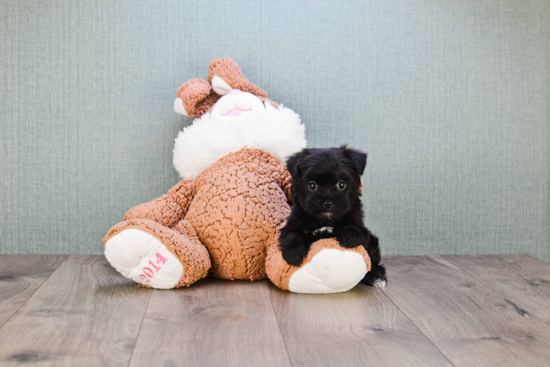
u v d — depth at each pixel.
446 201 2.18
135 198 2.10
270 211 1.66
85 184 2.08
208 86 1.92
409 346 1.14
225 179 1.70
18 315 1.31
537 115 2.20
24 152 2.05
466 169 2.18
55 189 2.07
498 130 2.19
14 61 2.02
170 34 2.06
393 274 1.82
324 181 1.40
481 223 2.20
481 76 2.16
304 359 1.07
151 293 1.52
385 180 2.15
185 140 1.84
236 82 1.88
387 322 1.30
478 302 1.48
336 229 1.51
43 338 1.16
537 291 1.61
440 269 1.91
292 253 1.46
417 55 2.13
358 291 1.58
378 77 2.12
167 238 1.50
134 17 2.04
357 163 1.45
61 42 2.03
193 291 1.55
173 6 2.05
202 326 1.25
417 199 2.17
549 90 2.19
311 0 2.09
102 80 2.05
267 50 2.09
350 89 2.12
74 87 2.05
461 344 1.16
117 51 2.05
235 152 1.77
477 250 2.21
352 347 1.13
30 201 2.07
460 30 2.14
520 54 2.17
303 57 2.10
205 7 2.06
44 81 2.04
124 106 2.07
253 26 2.08
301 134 1.90
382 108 2.13
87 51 2.04
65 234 2.09
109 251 1.49
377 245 1.66
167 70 2.07
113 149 2.08
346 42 2.11
